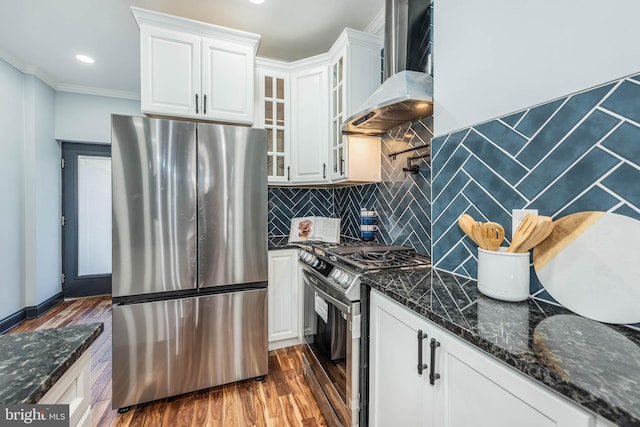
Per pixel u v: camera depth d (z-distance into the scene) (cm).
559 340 63
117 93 342
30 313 287
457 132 123
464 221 111
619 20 72
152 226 159
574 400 47
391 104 138
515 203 99
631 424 40
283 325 223
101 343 239
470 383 70
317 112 234
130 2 192
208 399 170
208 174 171
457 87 123
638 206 69
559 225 85
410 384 93
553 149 87
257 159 183
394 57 165
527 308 84
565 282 83
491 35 107
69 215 339
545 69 89
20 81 278
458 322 73
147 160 158
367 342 123
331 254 166
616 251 73
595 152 77
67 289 340
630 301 70
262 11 200
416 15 161
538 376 53
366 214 215
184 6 195
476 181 114
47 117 308
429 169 159
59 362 58
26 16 206
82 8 197
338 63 214
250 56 207
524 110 96
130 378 156
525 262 88
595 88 77
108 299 346
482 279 96
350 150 203
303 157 238
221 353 176
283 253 221
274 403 166
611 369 52
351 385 123
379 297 112
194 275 169
